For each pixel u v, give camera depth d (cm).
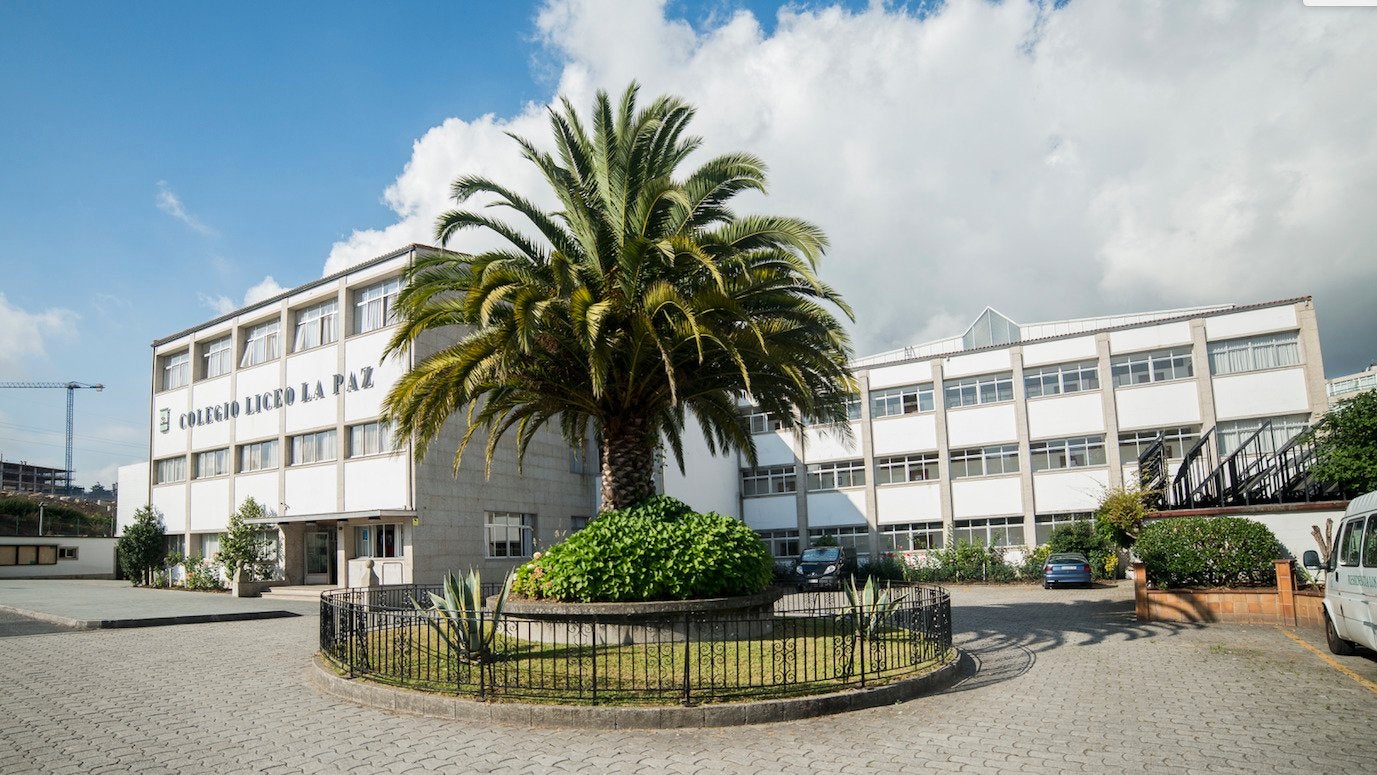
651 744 808
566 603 1284
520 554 3278
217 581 3247
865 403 4153
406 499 2827
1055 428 3703
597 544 1297
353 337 3095
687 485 4012
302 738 830
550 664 1109
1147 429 3497
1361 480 1691
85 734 841
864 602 1274
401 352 1441
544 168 1482
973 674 1175
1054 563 3116
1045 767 723
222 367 3700
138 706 977
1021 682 1112
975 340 4322
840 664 1091
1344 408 1777
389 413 1438
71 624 1850
